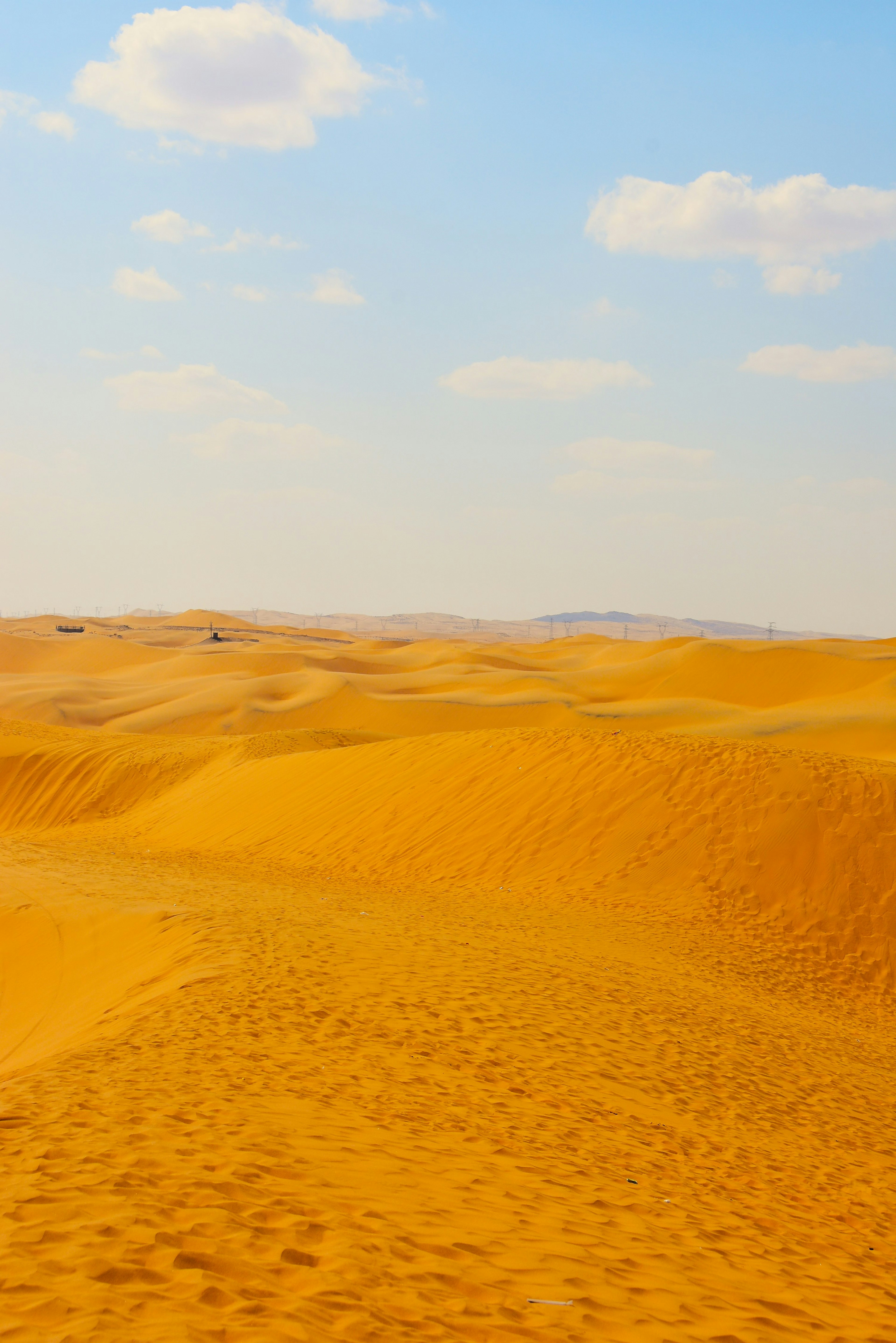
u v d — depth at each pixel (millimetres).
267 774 34781
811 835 20906
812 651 78125
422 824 25703
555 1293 4461
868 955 18359
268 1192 5000
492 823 24328
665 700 70125
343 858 25297
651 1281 4891
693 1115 8727
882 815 21172
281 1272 4137
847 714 56875
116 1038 8898
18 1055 11203
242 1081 7395
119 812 40156
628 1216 5898
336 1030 9297
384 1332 3760
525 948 14836
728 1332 4445
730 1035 11992
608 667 89625
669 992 13609
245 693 81500
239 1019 9375
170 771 42312
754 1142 8398
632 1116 8266
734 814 21812
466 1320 4023
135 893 18562
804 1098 10180
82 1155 5258
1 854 26156
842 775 22516
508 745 28500
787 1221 6680
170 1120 6125
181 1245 4211
